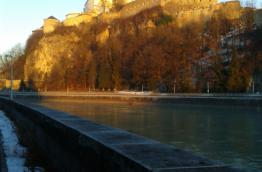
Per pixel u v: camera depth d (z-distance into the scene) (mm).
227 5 167375
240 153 33188
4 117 47875
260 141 40438
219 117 74875
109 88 175750
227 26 154375
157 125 58812
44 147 21125
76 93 161750
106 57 180750
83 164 12438
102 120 67812
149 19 194125
